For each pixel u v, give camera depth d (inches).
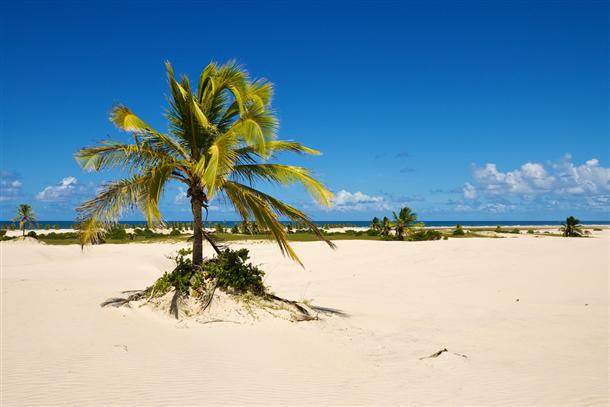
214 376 264.2
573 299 572.4
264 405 224.4
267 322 394.6
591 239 1211.2
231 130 380.8
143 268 895.1
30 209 2214.6
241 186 433.1
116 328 343.3
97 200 377.7
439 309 534.9
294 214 426.6
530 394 251.0
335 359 322.3
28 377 237.5
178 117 422.9
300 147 416.8
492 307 538.3
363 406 228.5
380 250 1165.1
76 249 1301.7
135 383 241.9
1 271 780.0
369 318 482.3
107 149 379.9
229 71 436.1
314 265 1003.9
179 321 385.7
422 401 238.4
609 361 322.3
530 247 1066.7
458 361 318.3
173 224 3284.9
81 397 217.8
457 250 1071.0
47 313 372.5
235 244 1550.2
